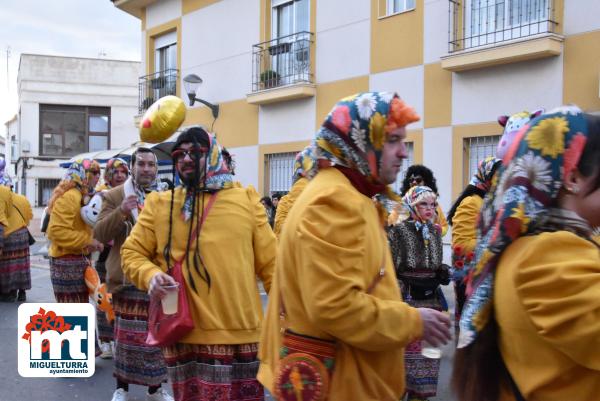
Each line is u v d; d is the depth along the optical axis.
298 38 13.62
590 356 1.60
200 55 16.17
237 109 15.13
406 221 4.87
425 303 4.87
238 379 3.43
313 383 2.19
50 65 29.34
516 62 9.80
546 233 1.71
